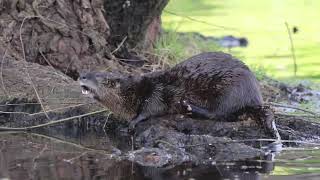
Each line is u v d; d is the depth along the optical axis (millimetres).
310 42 23031
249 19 28422
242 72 11336
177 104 11562
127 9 15086
